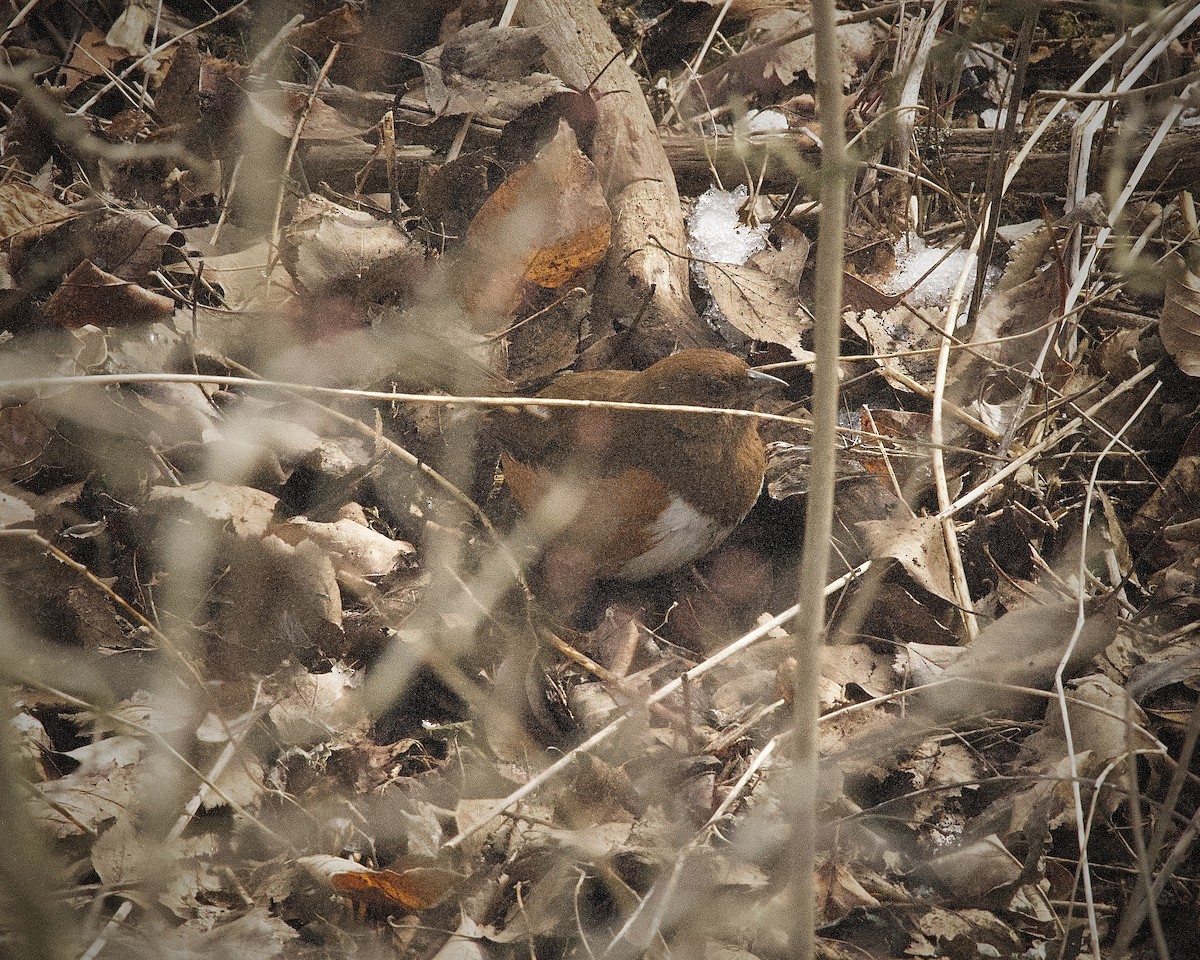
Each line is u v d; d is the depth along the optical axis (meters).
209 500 6.38
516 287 8.05
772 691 6.24
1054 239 7.59
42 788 5.07
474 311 7.95
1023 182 8.87
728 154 8.96
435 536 6.92
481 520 7.23
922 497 7.36
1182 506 6.86
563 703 6.29
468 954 4.80
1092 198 7.79
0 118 8.41
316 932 4.89
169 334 7.16
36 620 5.84
